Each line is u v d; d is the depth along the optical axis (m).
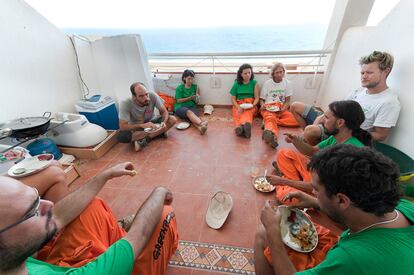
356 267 0.49
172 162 2.15
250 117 2.69
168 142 2.53
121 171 1.12
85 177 2.03
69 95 2.68
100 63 2.77
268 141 2.26
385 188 0.51
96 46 2.67
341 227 1.03
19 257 0.50
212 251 1.28
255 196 1.67
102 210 1.00
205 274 1.17
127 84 2.84
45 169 1.26
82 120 2.25
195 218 1.51
